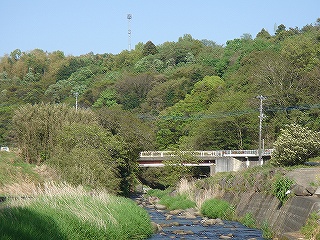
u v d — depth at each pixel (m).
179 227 39.53
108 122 76.31
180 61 194.12
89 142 57.56
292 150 51.84
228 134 96.12
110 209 30.31
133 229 30.61
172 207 56.31
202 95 121.19
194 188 65.31
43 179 52.78
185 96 133.38
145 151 88.31
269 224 36.44
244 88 108.50
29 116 62.34
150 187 102.94
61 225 22.59
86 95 162.25
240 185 49.31
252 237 33.69
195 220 45.00
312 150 51.56
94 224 25.61
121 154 62.88
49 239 20.44
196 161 84.31
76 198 29.20
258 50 141.75
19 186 47.97
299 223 30.34
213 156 86.06
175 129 108.94
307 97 89.50
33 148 61.19
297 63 102.19
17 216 21.17
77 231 23.89
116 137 67.50
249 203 44.12
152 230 35.03
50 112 63.34
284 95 92.31
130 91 155.12
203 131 96.75
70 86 188.75
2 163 53.28
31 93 161.00
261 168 53.59
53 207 25.23
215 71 156.88
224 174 63.94
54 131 61.03
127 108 149.00
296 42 112.25
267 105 92.62
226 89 121.62
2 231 18.23
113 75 186.62
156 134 110.19
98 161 53.31
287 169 44.12
